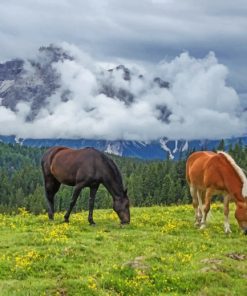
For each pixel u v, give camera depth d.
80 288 15.09
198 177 25.27
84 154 25.48
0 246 19.75
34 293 14.60
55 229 22.83
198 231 24.09
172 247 20.28
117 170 25.34
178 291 15.71
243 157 117.69
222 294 15.53
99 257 18.44
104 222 26.36
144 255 18.84
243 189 23.12
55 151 27.16
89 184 25.20
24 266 16.81
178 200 131.00
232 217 28.69
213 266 17.36
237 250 20.20
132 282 15.71
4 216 29.69
